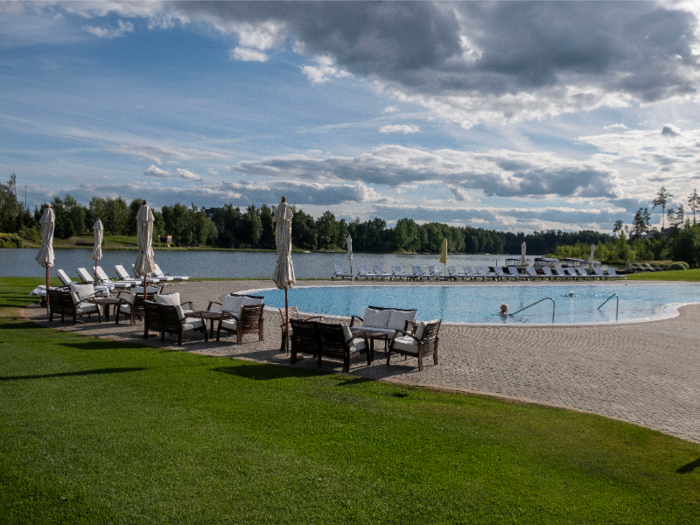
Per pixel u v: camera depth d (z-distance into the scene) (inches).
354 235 4749.0
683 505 145.3
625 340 442.0
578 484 156.9
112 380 259.3
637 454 182.9
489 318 665.0
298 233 4303.6
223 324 410.3
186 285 905.5
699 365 347.3
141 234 506.6
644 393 273.3
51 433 180.9
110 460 160.6
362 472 159.0
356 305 770.8
